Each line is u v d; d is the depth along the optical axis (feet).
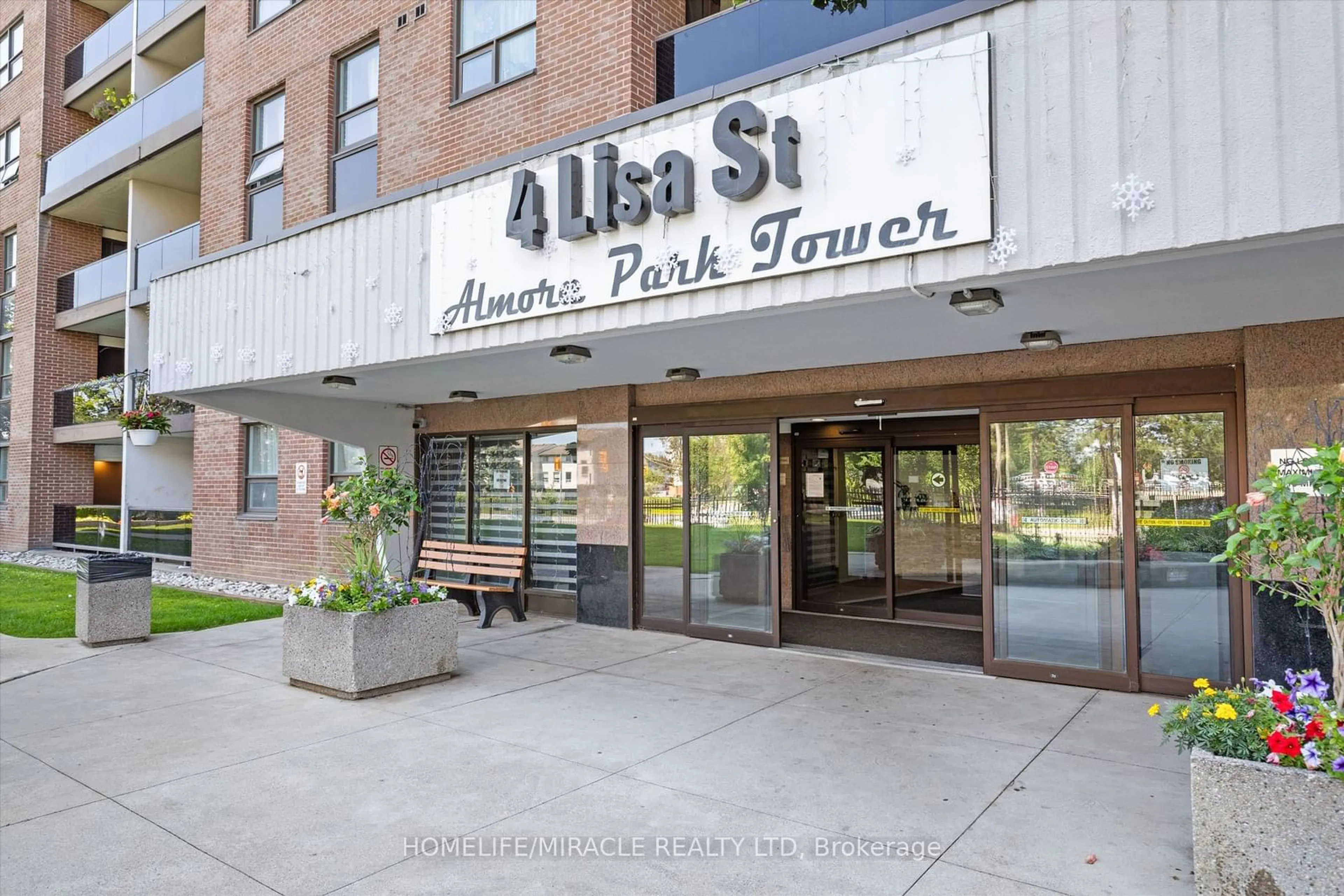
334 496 24.27
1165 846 13.05
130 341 57.47
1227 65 12.34
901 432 31.76
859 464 33.37
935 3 22.00
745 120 16.53
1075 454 22.72
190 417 53.36
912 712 20.36
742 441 28.94
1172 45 12.76
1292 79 11.89
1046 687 22.49
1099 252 13.20
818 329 19.90
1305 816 10.46
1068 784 15.58
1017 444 23.58
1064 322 19.30
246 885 12.17
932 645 27.14
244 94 46.75
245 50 46.75
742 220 16.84
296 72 43.11
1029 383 23.15
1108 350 22.08
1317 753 10.55
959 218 14.28
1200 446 21.08
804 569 34.24
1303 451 19.02
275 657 27.61
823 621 31.01
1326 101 11.64
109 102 67.15
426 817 14.47
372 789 15.75
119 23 64.85
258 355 28.02
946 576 31.73
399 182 36.78
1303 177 11.76
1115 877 12.09
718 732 18.90
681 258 17.74
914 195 14.75
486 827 14.01
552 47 30.91
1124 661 21.95
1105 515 22.26
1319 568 11.34
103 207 68.13
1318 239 12.21
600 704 21.30
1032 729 18.90
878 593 32.81
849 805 14.75
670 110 18.13
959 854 12.86
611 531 31.83
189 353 31.04
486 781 16.07
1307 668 19.01
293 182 42.96
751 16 26.05
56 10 72.08
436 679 23.72
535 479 35.78
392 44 37.47
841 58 15.72
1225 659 20.75
